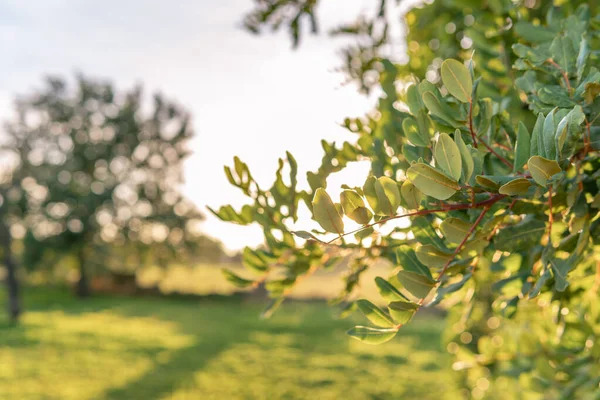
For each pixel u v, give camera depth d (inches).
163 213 1822.1
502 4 65.0
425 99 39.9
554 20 60.2
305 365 759.7
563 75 44.8
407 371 721.0
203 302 1683.1
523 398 88.0
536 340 78.0
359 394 614.5
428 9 94.8
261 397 600.1
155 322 1191.6
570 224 43.6
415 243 50.8
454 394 151.7
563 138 32.1
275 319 1251.2
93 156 1777.8
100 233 1788.9
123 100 1877.5
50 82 1779.0
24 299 1609.3
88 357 776.9
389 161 52.2
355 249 54.2
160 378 671.8
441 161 33.9
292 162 50.4
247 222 52.6
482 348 90.5
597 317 62.3
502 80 62.4
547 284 48.8
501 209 43.4
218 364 757.3
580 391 68.8
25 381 637.3
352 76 78.4
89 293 1765.5
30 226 1672.0
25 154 1659.7
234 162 51.3
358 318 1237.7
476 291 54.4
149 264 1889.8
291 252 54.8
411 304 38.6
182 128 1882.4
